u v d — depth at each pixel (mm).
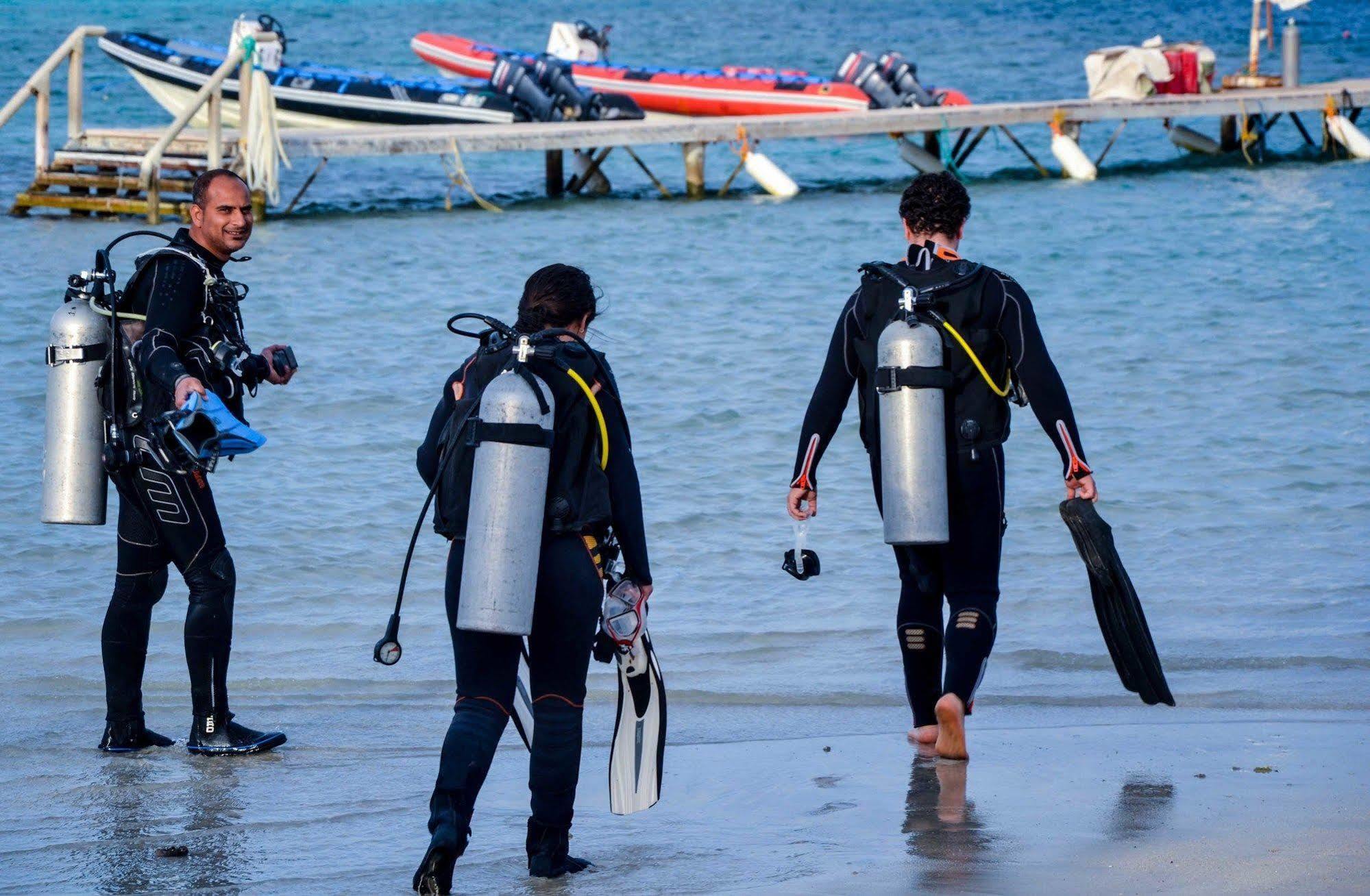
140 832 10250
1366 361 28547
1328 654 14789
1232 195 55469
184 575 12203
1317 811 9781
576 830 10336
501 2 183000
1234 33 130750
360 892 8906
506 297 37688
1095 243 44875
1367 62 106250
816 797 10789
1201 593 16969
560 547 9133
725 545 19422
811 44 123250
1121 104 62969
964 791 10742
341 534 19719
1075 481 11438
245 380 11688
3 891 9008
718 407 26656
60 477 11883
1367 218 48156
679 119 70875
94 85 92312
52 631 16188
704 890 8695
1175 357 29469
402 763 12078
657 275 40812
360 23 146000
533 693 9375
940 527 11023
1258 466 22172
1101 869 8656
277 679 14695
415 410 26266
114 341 11672
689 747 12367
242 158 51281
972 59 109375
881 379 11062
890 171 67312
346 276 40562
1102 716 13016
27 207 50719
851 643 15734
